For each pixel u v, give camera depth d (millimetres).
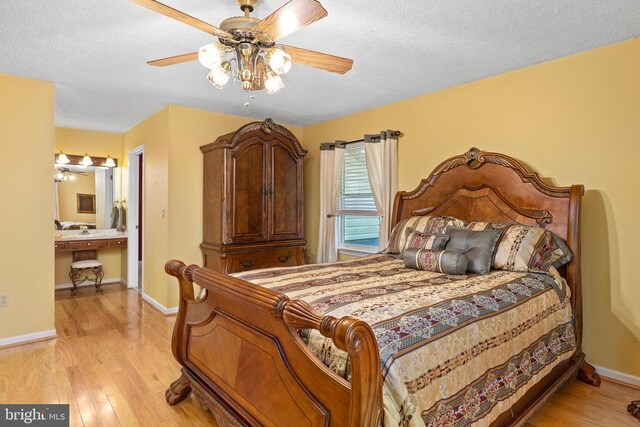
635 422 2066
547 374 2105
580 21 2219
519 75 2980
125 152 5379
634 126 2439
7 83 3100
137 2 1469
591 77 2617
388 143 3812
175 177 4039
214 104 4000
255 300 1498
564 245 2559
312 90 3520
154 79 3217
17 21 2203
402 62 2848
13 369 2658
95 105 4008
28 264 3211
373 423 1157
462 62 2846
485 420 1562
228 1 1995
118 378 2539
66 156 5023
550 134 2814
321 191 4562
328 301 1721
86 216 5266
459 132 3367
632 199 2459
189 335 2213
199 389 2025
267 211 4191
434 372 1381
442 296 1817
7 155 3107
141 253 5266
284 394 1467
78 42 2496
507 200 2932
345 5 2051
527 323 1947
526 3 2025
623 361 2520
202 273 2008
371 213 4211
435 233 2854
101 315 3953
